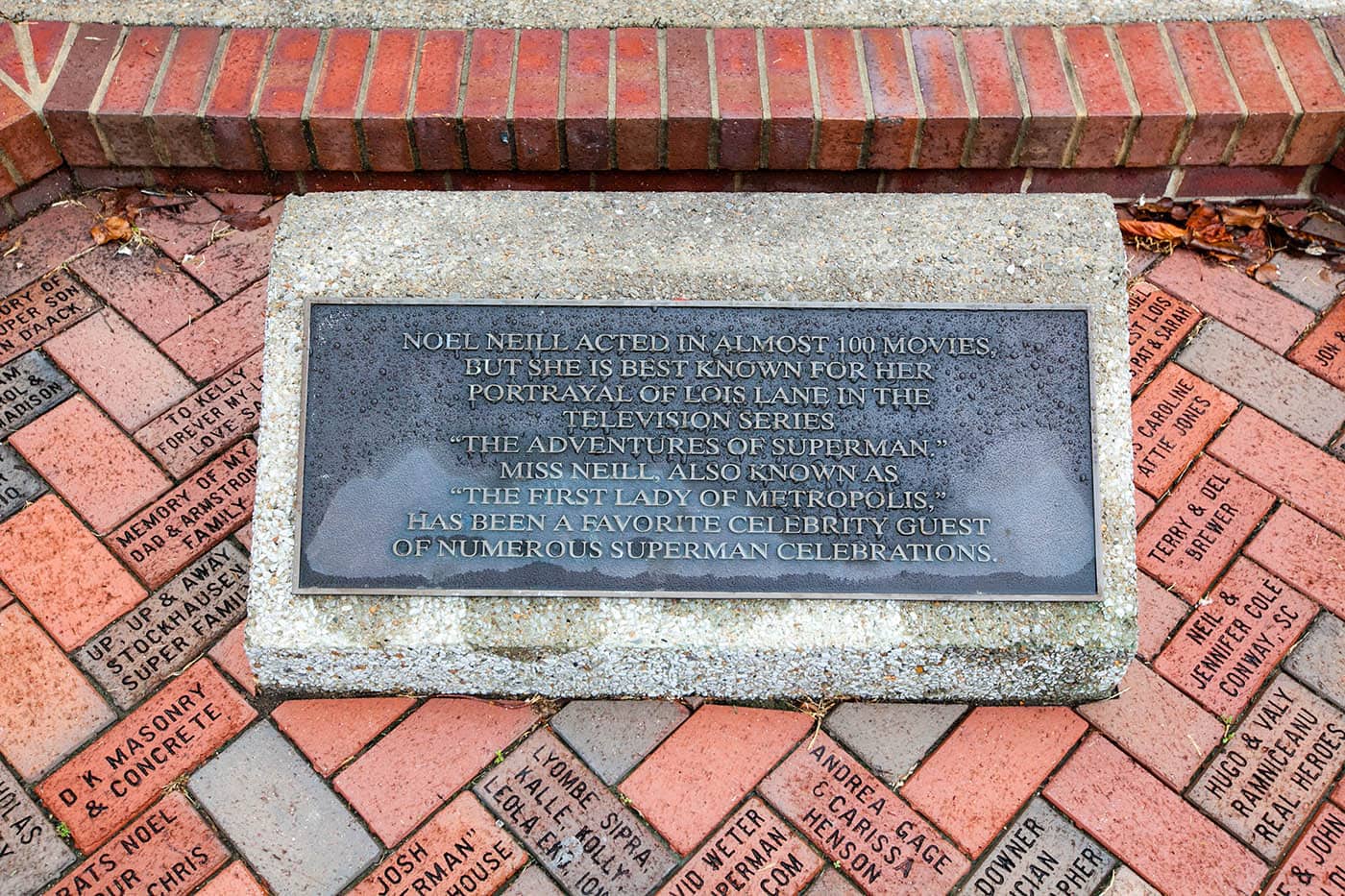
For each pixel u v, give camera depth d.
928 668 1.41
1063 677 1.42
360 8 1.77
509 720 1.45
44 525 1.54
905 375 1.43
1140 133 1.71
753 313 1.44
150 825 1.37
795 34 1.75
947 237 1.47
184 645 1.47
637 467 1.41
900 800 1.40
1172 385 1.67
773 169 1.74
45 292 1.71
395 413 1.41
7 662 1.45
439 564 1.38
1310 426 1.64
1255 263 1.77
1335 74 1.73
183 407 1.63
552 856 1.37
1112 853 1.37
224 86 1.70
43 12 1.76
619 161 1.72
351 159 1.73
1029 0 1.79
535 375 1.42
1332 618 1.50
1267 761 1.42
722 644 1.38
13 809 1.38
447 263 1.45
